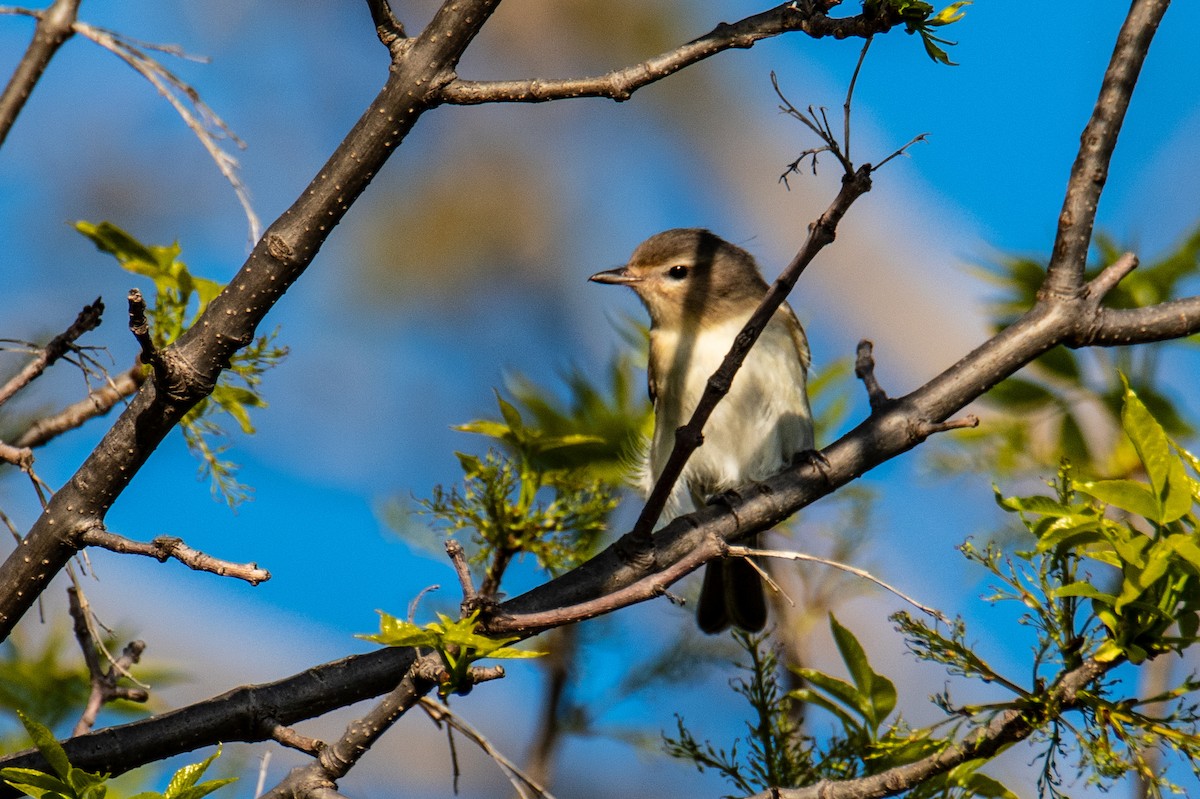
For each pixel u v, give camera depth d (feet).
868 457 27.30
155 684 31.24
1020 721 21.03
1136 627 20.70
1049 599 21.33
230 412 26.76
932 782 22.15
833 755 24.12
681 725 25.03
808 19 20.65
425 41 20.66
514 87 20.63
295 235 20.67
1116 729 20.42
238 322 20.70
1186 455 20.76
